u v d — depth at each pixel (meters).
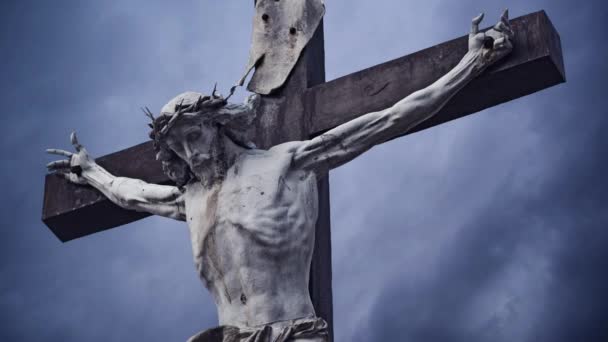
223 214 11.45
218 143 11.61
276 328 11.04
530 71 11.77
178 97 11.55
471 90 11.94
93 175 13.05
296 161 11.62
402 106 11.56
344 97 12.38
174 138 11.54
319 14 12.91
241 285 11.33
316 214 11.58
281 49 12.78
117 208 13.02
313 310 11.30
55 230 13.42
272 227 11.30
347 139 11.62
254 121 12.54
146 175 12.95
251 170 11.57
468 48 11.91
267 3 12.96
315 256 11.94
